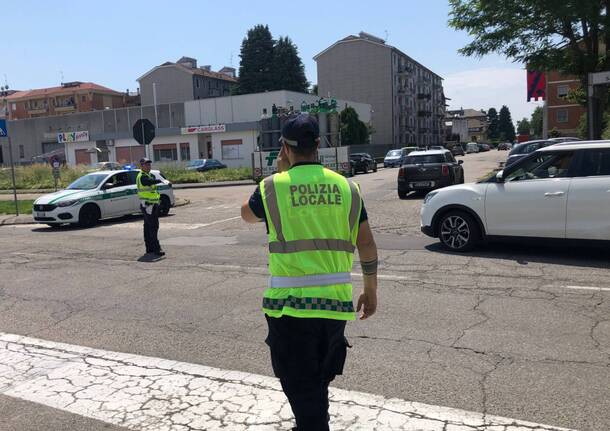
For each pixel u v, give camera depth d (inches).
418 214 540.4
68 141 2374.5
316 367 102.9
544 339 190.5
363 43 3176.7
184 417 143.8
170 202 663.8
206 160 1711.4
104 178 626.2
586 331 197.2
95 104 3764.8
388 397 150.3
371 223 491.5
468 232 340.8
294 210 101.5
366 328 207.5
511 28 610.9
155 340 205.5
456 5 639.8
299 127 104.3
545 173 314.7
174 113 2300.7
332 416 140.3
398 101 3316.9
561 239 307.1
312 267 101.1
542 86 962.7
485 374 163.3
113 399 155.9
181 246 424.2
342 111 2364.7
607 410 139.6
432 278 281.3
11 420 145.4
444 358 176.6
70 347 201.3
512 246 357.7
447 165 682.8
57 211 572.7
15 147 2829.7
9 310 253.8
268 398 153.4
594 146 302.4
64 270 345.4
